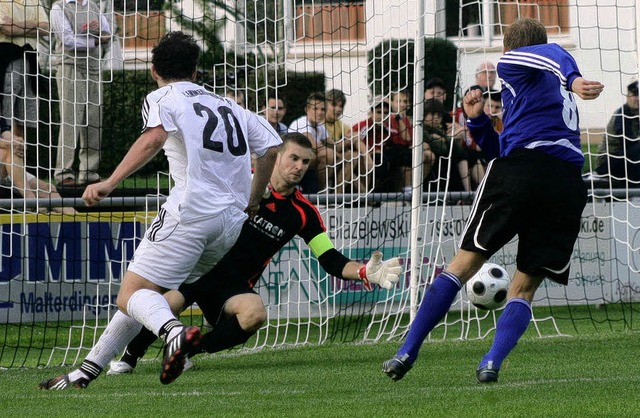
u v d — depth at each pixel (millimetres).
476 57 36719
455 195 32719
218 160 17234
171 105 16906
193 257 17188
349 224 31969
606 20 44844
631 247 35156
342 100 32844
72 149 32344
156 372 22375
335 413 15023
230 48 35844
